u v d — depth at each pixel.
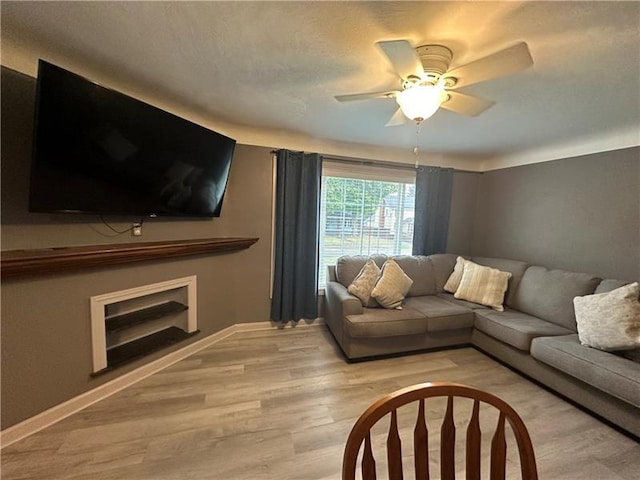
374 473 0.70
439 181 3.78
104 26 1.40
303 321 3.44
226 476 1.44
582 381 1.95
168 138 2.11
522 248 3.48
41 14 1.33
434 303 3.03
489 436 1.77
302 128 2.90
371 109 2.36
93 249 1.81
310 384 2.25
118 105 1.75
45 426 1.70
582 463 1.56
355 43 1.48
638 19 1.21
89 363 1.91
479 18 1.25
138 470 1.45
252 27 1.37
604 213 2.68
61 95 1.51
